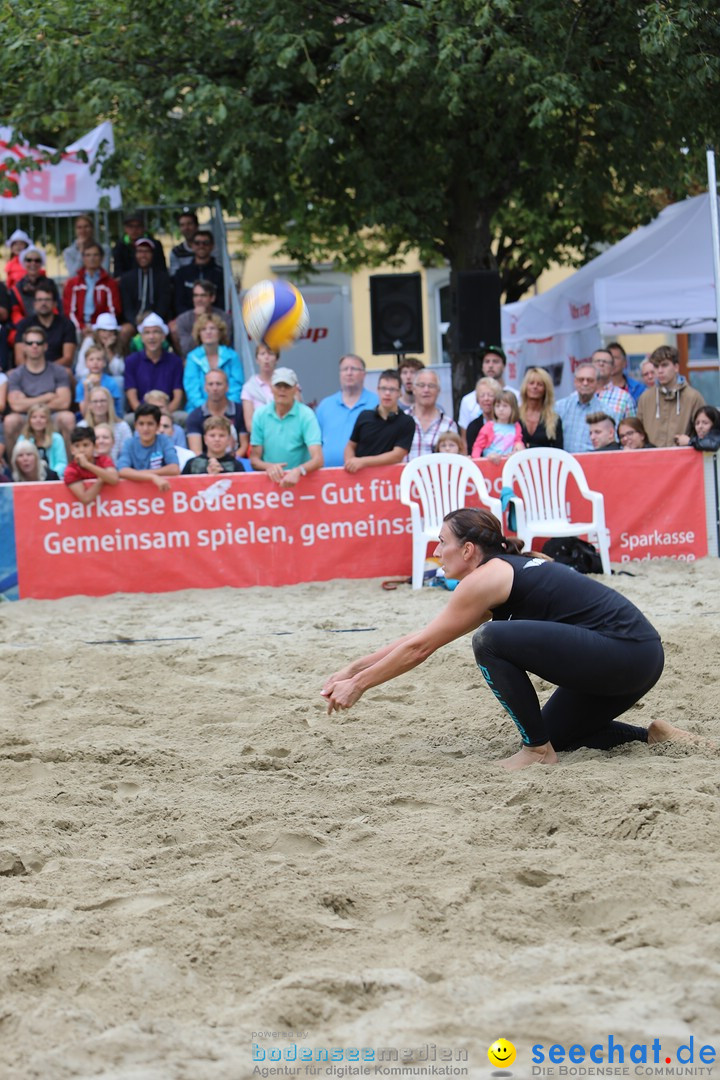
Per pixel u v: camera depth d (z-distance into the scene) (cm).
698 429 1360
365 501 1318
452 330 1609
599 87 1773
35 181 1859
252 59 1820
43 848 536
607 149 1883
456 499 1302
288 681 895
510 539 658
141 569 1301
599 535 1295
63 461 1405
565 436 1455
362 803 591
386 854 516
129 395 1612
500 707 782
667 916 436
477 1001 380
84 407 1497
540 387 1345
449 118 1769
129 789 643
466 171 1883
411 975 396
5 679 927
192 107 1773
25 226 2008
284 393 1315
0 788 645
